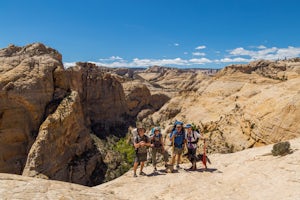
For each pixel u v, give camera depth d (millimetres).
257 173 12727
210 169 14570
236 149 39125
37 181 9156
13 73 51031
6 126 45438
